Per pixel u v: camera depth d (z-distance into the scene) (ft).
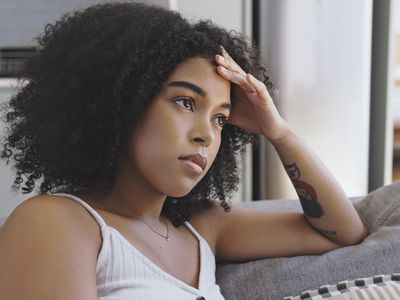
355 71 6.20
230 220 3.13
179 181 2.34
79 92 2.34
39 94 2.43
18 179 2.69
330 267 2.98
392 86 6.59
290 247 3.13
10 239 2.12
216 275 3.07
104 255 2.28
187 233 2.87
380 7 6.54
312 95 6.15
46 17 6.90
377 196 3.49
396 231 3.10
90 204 2.44
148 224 2.60
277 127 3.01
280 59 6.08
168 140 2.31
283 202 3.78
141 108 2.30
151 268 2.40
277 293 2.89
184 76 2.35
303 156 3.11
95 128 2.34
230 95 2.76
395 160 7.68
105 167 2.40
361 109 6.29
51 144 2.39
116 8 2.52
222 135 3.00
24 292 1.97
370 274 2.94
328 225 3.13
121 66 2.30
